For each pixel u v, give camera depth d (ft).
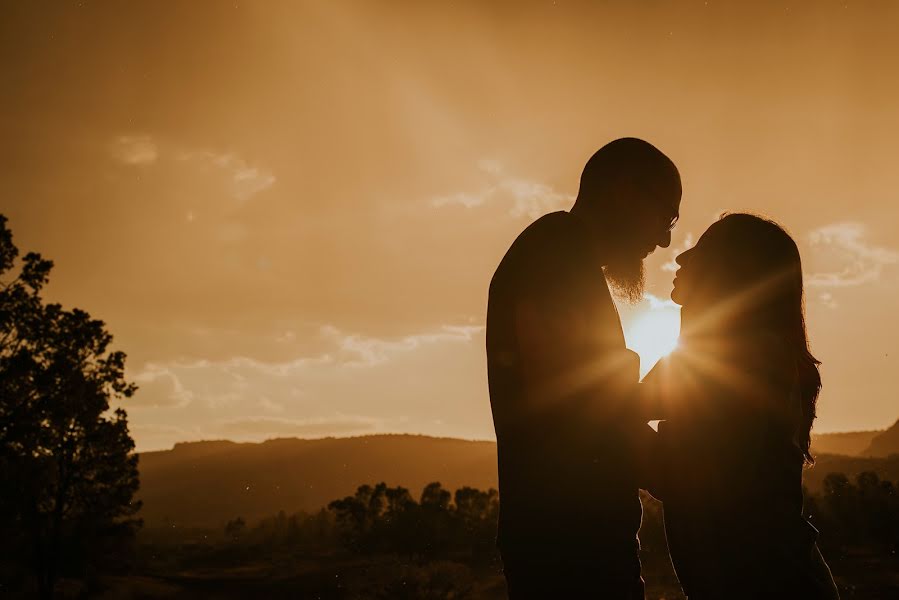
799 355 10.19
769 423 9.33
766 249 10.06
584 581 7.99
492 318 8.87
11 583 171.01
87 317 132.67
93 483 143.23
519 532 8.25
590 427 8.20
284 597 214.28
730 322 9.96
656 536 145.79
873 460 504.02
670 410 9.45
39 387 125.70
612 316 8.56
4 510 132.16
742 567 9.09
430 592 170.19
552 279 8.38
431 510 368.48
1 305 122.83
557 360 8.25
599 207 9.10
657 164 9.04
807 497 253.24
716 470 9.29
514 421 8.48
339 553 363.76
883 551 210.18
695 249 10.52
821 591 9.00
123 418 143.84
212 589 234.38
